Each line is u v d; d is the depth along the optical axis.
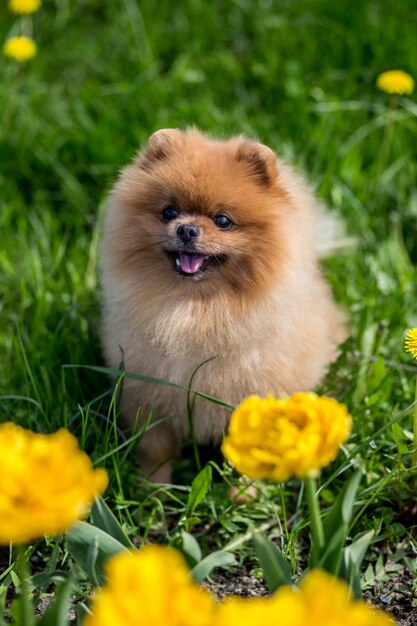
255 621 0.70
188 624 0.72
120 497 1.04
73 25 1.78
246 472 0.81
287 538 1.00
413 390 1.15
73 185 1.44
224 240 1.04
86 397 1.18
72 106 1.54
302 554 1.04
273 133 1.50
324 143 1.46
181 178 1.05
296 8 1.73
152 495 1.09
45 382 1.13
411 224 1.41
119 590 0.73
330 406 0.80
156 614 0.72
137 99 1.55
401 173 1.45
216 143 1.12
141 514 1.07
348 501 0.85
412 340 0.99
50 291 1.27
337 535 0.84
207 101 1.54
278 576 0.84
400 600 0.99
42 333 1.21
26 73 1.62
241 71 1.61
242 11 1.77
